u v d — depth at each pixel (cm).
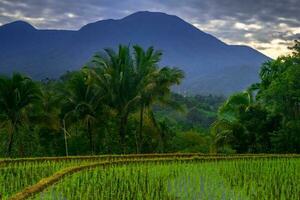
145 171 2709
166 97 4544
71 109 4781
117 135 5200
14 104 4397
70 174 2495
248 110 4644
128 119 5209
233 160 3375
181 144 5591
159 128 4941
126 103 4550
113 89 4522
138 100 4441
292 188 2291
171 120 7825
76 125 4972
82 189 2145
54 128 4847
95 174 2520
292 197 2092
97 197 2019
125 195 2077
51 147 5372
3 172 2723
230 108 4916
